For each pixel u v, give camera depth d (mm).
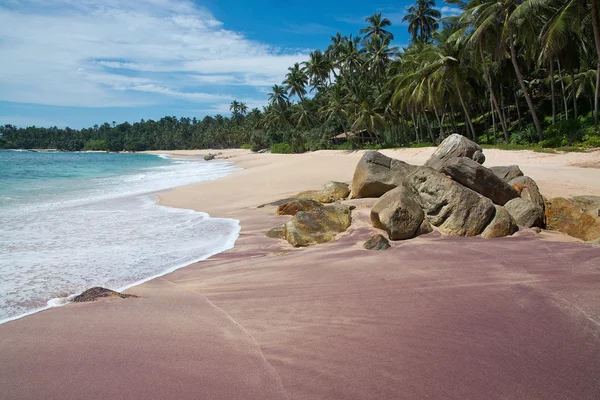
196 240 8117
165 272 5930
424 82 33938
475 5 28516
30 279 5605
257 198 14156
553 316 3762
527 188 8352
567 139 25625
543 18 26469
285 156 50094
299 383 2873
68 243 7840
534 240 6480
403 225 6941
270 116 79188
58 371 3133
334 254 6332
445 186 7301
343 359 3172
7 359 3332
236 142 123188
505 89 42156
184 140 147500
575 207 7266
